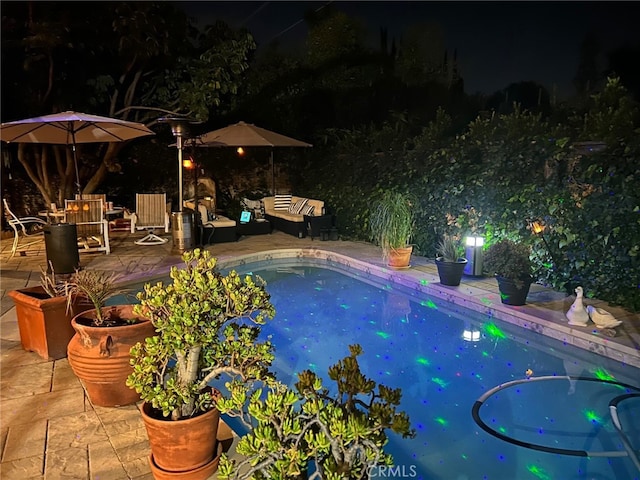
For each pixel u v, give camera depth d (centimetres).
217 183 1417
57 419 331
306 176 1320
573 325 502
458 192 794
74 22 1072
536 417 370
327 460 185
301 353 513
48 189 1225
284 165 1464
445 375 454
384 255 827
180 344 250
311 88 1477
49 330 425
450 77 1591
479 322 601
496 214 727
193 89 1167
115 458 287
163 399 252
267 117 1453
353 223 1073
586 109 1259
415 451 334
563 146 646
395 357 498
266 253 935
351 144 1145
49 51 1054
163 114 1274
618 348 448
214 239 1022
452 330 579
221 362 271
